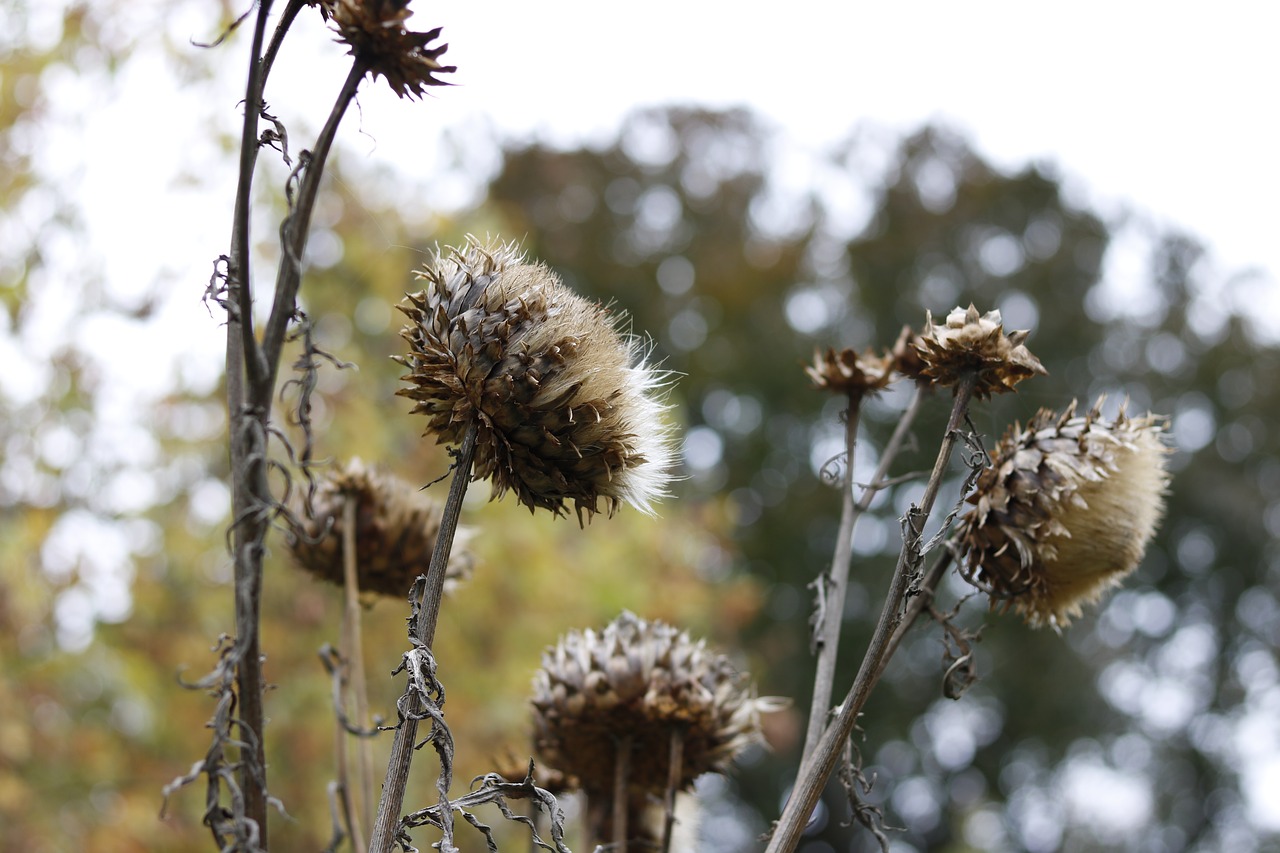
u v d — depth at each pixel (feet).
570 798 9.71
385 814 4.04
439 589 4.33
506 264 4.86
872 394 6.43
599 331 4.81
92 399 19.80
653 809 7.51
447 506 4.44
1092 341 63.46
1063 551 5.39
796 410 64.34
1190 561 64.23
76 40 18.56
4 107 18.35
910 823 63.16
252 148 3.91
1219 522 63.62
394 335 23.81
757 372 63.41
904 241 63.16
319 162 4.03
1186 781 62.28
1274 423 64.28
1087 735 60.85
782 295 63.98
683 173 62.80
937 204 63.82
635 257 61.41
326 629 21.35
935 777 62.64
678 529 31.63
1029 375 5.07
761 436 65.05
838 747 4.69
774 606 61.77
